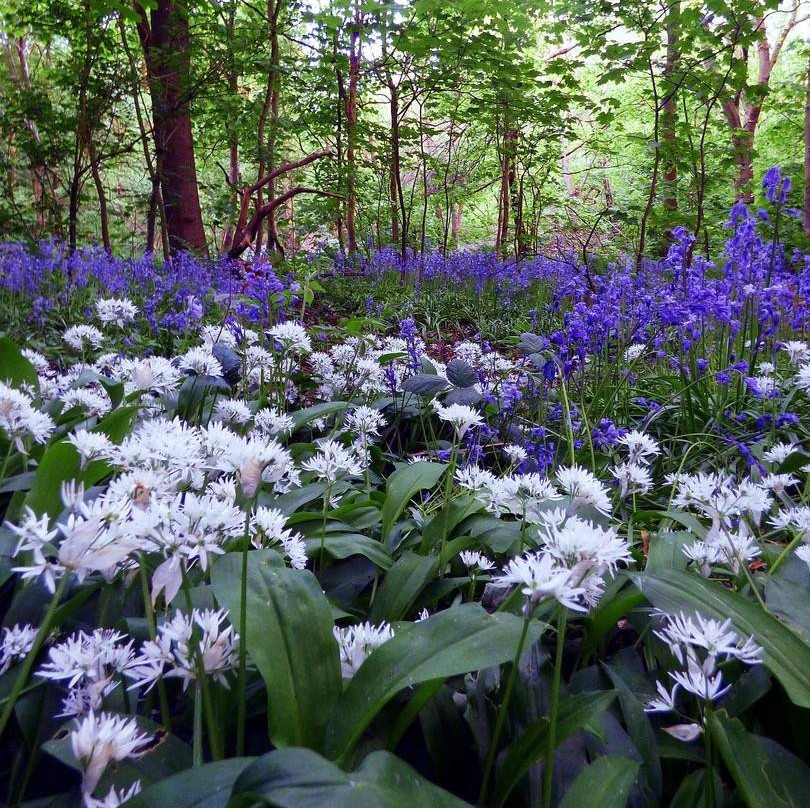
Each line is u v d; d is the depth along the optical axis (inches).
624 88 677.3
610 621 62.0
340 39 422.6
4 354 108.7
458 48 392.2
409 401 149.3
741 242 167.0
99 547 40.1
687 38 307.6
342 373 154.1
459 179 579.5
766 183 168.2
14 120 404.2
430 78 418.6
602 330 138.6
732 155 329.4
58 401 108.3
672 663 59.6
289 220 493.0
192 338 197.2
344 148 495.2
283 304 168.1
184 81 390.3
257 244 468.4
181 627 44.8
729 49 299.9
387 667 45.7
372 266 401.1
